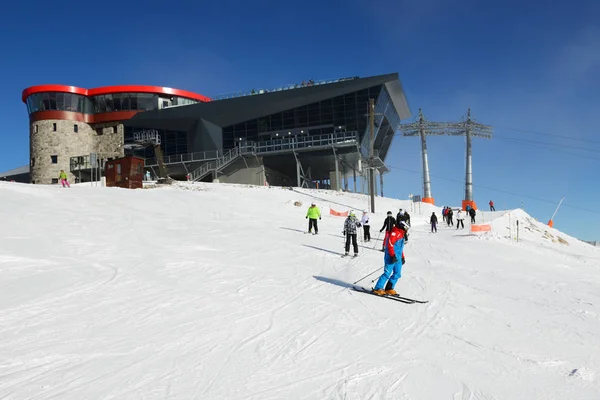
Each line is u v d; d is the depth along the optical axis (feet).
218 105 181.88
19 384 12.74
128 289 24.52
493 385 14.19
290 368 14.61
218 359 15.10
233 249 43.34
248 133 181.16
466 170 200.13
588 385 14.46
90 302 21.65
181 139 190.08
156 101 201.26
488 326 21.16
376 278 32.19
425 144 201.67
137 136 190.19
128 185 112.16
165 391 12.54
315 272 33.45
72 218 56.34
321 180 226.79
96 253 35.65
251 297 24.14
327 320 20.45
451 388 13.73
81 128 199.31
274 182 196.13
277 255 41.19
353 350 16.65
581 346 18.78
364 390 13.19
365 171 192.65
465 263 45.21
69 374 13.51
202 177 172.76
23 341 16.17
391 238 26.63
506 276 37.91
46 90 194.29
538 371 15.61
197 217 73.72
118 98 198.59
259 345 16.66
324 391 12.97
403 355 16.46
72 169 189.57
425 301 25.89
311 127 173.99
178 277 28.27
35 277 26.17
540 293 30.73
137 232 50.90
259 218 80.48
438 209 150.92
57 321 18.57
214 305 22.06
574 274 45.03
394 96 189.98
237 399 12.23
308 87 173.06
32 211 57.41
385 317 21.66
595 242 147.64
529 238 100.89
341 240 59.36
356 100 170.71
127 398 12.05
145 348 15.87
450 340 18.65
